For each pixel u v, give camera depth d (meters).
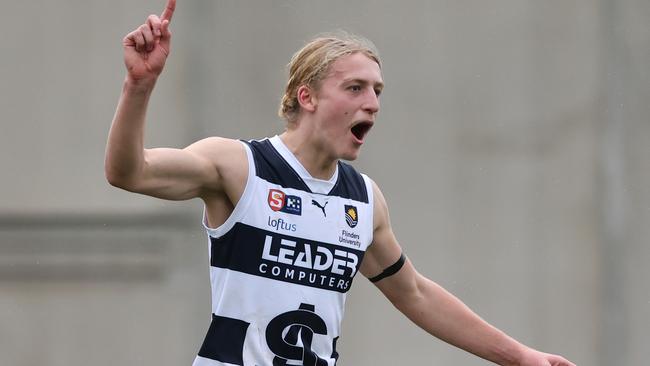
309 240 12.05
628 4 36.34
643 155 36.31
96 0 36.81
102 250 37.41
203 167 11.55
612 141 36.34
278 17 36.16
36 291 37.78
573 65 36.34
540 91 36.41
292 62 12.44
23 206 37.19
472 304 36.28
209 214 12.04
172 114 36.16
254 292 11.83
